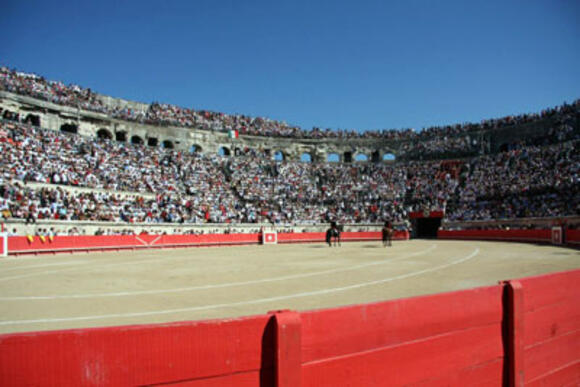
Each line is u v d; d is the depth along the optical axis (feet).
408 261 73.56
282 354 12.44
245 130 221.25
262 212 171.63
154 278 55.01
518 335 17.99
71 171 133.49
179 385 11.50
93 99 186.29
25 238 99.66
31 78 168.35
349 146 234.79
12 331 27.81
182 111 218.59
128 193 143.02
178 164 173.58
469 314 16.84
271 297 39.73
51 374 10.27
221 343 12.00
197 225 147.54
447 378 15.96
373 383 14.14
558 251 89.04
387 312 14.74
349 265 68.28
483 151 209.46
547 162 165.68
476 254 85.71
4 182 112.57
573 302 21.34
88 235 114.62
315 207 187.01
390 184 205.67
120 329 11.01
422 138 228.02
